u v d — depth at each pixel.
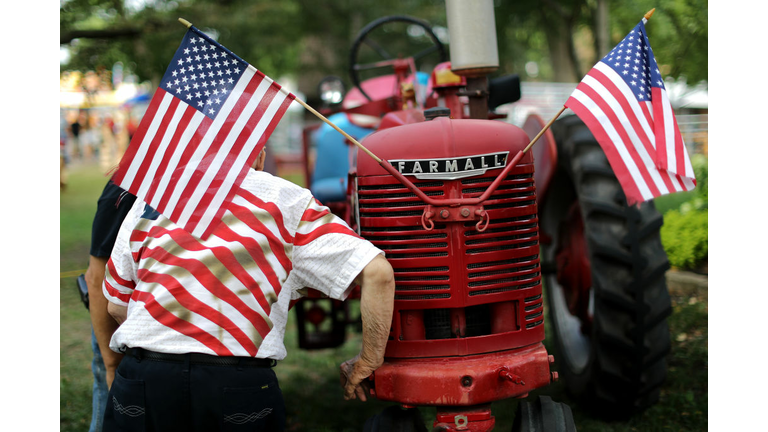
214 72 2.72
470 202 2.64
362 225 2.87
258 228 2.55
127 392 2.48
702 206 6.56
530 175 2.83
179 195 2.63
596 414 4.03
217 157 2.66
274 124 2.69
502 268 2.74
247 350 2.46
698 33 7.47
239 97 2.70
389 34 15.14
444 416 2.64
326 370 5.40
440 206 2.65
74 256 9.38
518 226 2.79
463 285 2.69
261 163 2.93
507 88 3.75
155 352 2.47
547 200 4.59
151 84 9.74
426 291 2.71
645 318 3.53
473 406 2.66
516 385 2.66
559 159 4.15
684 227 6.29
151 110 2.72
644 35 2.73
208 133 2.68
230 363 2.46
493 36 3.31
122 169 2.71
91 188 17.48
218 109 2.69
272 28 12.16
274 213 2.58
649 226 3.53
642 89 2.69
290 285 2.63
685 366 4.60
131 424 2.48
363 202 2.86
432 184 2.70
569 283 4.25
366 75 15.41
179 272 2.50
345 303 5.00
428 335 2.85
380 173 2.77
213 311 2.46
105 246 3.11
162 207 2.64
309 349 5.06
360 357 2.67
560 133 4.12
